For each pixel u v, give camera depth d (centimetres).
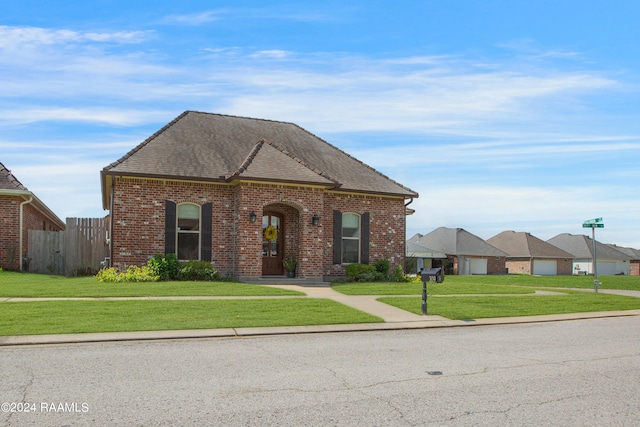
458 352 915
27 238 2325
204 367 764
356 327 1164
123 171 1912
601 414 576
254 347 932
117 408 566
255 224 2023
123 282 1806
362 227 2328
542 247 6141
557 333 1175
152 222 1981
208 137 2330
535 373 761
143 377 699
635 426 541
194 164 2084
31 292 1491
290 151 2439
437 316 1354
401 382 696
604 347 993
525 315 1454
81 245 2302
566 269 6181
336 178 2319
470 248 5384
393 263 2386
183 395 618
